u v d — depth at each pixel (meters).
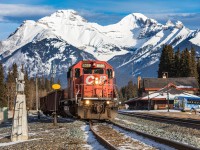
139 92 129.50
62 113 43.38
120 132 22.59
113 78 33.28
